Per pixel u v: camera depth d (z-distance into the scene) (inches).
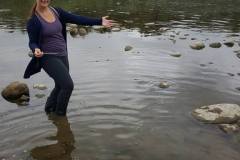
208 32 461.1
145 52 356.2
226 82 273.6
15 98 242.8
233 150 179.2
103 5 751.7
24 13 622.2
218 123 207.6
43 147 182.4
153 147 181.8
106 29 468.1
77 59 329.7
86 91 251.4
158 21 547.2
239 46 385.1
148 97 242.5
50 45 209.8
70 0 824.3
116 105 229.8
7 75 289.3
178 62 323.0
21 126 203.9
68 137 192.2
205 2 823.7
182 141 187.8
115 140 188.7
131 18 570.6
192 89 258.4
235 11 665.0
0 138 189.8
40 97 245.8
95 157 173.0
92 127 203.0
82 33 442.0
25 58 339.3
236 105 222.7
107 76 282.0
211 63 322.7
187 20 557.3
